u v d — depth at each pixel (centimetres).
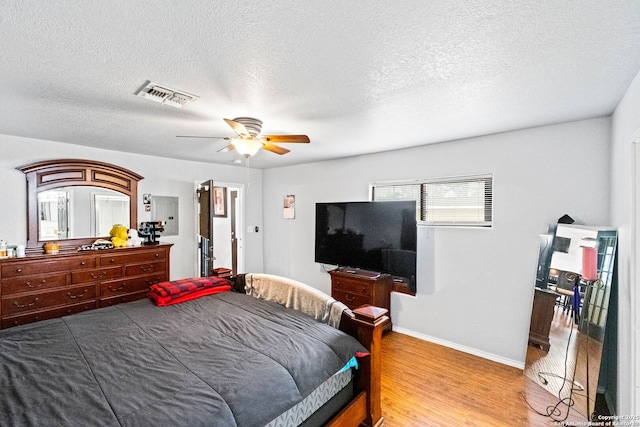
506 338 293
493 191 299
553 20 121
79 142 338
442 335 336
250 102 211
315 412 164
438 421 209
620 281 200
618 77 171
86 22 122
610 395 217
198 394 130
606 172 241
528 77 173
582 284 229
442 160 332
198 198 455
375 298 343
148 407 122
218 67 162
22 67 160
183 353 167
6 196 311
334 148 362
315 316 227
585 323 223
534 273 276
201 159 445
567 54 148
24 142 320
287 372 153
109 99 205
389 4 112
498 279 298
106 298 340
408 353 315
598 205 245
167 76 172
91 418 115
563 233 251
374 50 145
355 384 199
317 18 120
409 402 230
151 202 416
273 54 149
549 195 268
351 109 226
